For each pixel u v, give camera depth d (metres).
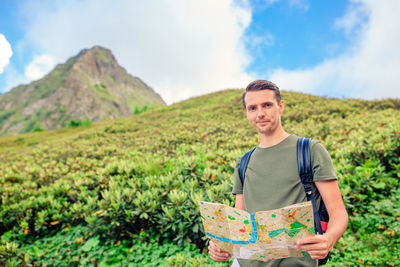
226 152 5.41
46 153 11.05
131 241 3.43
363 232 3.14
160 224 3.38
